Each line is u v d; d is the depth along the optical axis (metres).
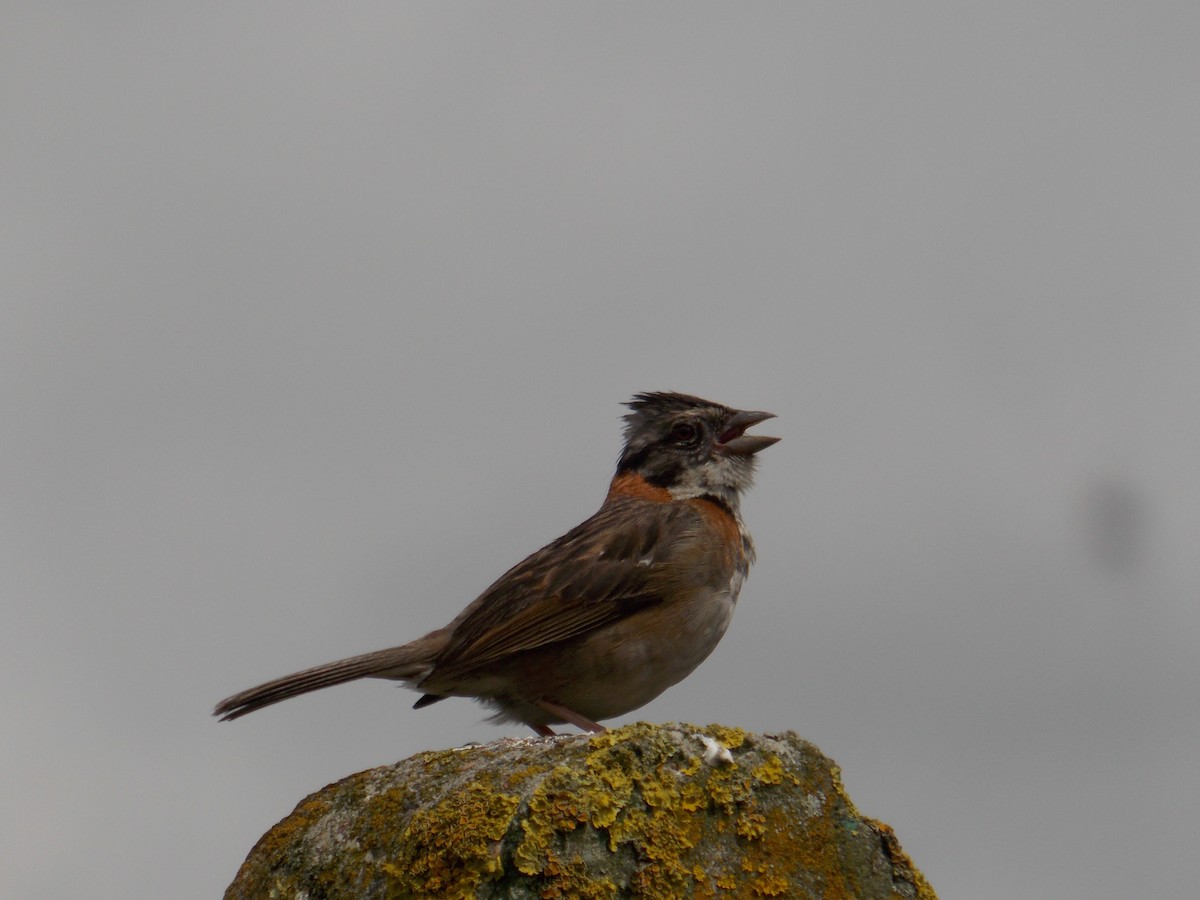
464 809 8.75
